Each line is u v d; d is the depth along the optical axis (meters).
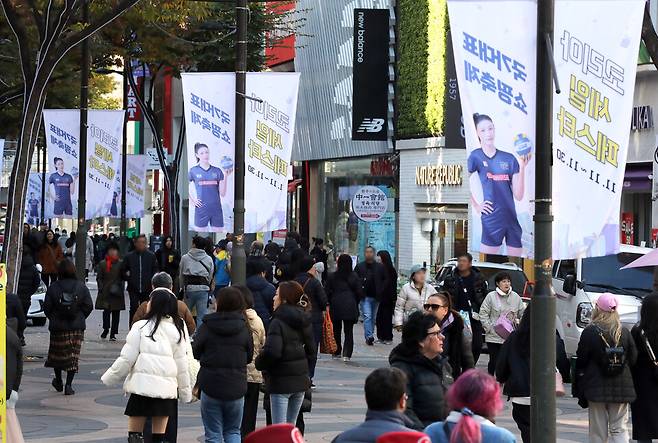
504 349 13.56
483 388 7.62
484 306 21.80
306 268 21.61
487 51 11.34
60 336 20.53
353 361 27.27
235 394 13.47
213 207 22.77
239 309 13.67
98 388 21.61
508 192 11.41
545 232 11.04
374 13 41.72
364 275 30.80
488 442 7.50
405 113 41.03
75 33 24.08
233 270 22.59
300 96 50.41
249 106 22.62
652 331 14.27
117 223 94.00
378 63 41.88
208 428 13.59
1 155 24.30
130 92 71.06
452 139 34.62
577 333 24.12
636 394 14.37
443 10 38.94
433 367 10.49
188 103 22.67
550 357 10.97
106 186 31.89
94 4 30.06
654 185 27.20
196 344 13.53
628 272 24.62
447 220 39.44
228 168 22.78
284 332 14.12
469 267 23.88
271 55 46.06
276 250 32.66
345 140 46.28
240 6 22.53
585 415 19.39
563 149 11.38
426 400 10.38
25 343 29.05
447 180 38.84
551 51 11.01
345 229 47.53
